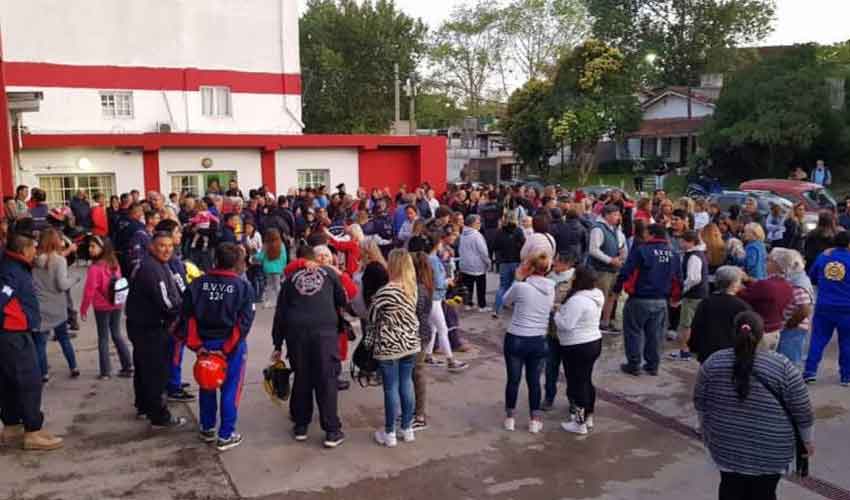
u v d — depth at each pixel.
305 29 45.69
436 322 8.57
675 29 53.88
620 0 55.00
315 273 6.29
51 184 19.08
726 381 4.09
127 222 10.48
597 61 39.66
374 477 5.71
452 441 6.46
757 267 9.12
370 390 7.80
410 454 6.15
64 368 8.46
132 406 7.23
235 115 23.88
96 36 21.30
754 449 3.99
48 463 5.90
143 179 20.17
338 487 5.53
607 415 7.15
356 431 6.66
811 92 31.31
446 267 9.77
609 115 39.56
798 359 7.52
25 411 6.07
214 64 23.38
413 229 9.86
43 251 7.62
